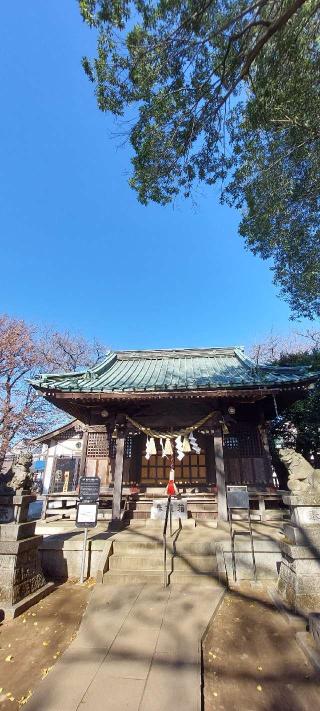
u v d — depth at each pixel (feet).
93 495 24.17
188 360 45.80
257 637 15.14
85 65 22.35
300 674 12.59
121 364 45.34
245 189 29.53
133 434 37.35
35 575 20.59
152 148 24.58
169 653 13.43
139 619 16.20
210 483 34.88
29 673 13.01
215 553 23.35
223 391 30.48
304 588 16.43
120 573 21.75
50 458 61.72
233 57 21.72
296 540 17.38
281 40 20.59
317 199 29.07
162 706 10.60
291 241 32.48
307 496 17.90
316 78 21.79
